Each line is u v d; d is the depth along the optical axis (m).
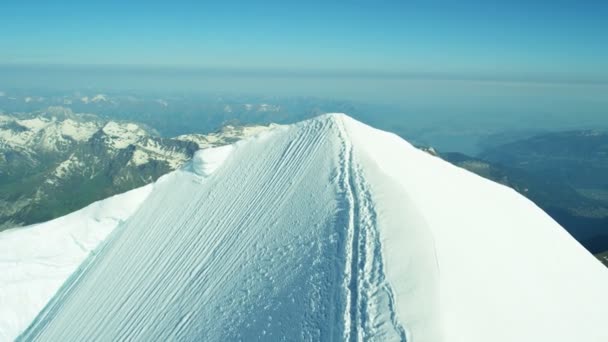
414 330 17.41
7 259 45.78
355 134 41.34
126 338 29.16
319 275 22.52
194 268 32.12
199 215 40.19
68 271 47.31
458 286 21.02
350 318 18.83
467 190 38.62
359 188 30.27
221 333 22.73
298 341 19.19
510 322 21.09
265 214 33.38
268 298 23.12
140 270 37.25
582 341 23.47
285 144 44.66
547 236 35.81
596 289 30.33
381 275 20.78
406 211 26.34
